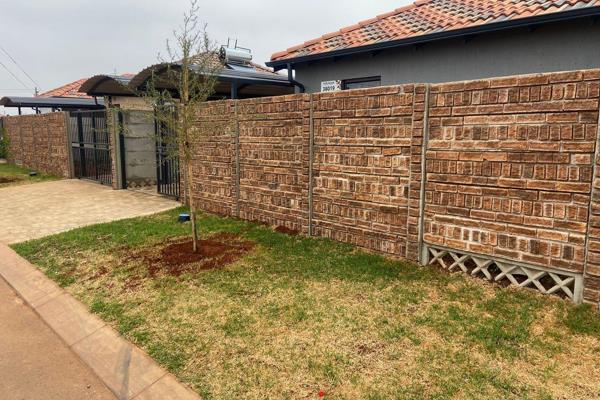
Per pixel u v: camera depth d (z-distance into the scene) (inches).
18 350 159.3
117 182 468.4
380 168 216.7
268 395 122.2
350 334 149.9
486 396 116.3
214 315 169.0
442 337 144.9
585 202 154.0
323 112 239.3
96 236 281.1
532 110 161.8
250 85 453.1
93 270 223.6
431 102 191.0
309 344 145.3
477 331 146.6
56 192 465.4
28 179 580.4
